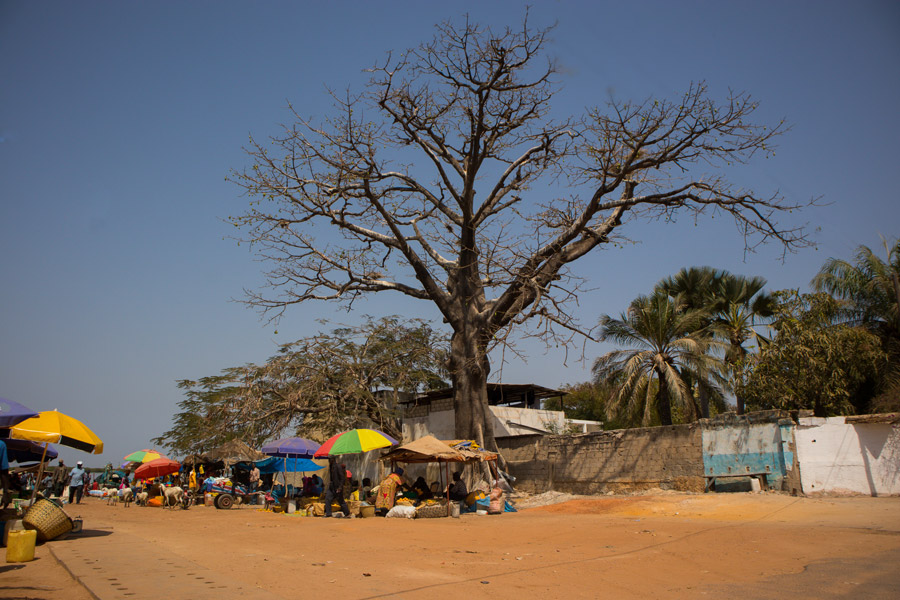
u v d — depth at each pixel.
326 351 29.98
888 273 28.34
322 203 24.08
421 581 7.36
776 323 28.42
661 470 20.28
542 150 24.64
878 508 14.52
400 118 23.47
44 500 11.51
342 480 18.81
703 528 12.56
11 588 7.01
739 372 28.81
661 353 32.91
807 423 17.61
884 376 27.22
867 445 17.30
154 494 29.23
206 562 8.80
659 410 33.41
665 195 22.28
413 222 25.80
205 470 32.22
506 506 19.86
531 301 23.95
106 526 15.49
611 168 22.03
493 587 7.03
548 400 45.50
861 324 29.27
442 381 32.66
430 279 24.73
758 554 9.39
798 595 6.56
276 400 30.09
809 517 13.92
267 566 8.45
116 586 6.68
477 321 24.70
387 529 14.01
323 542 11.47
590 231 23.72
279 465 28.14
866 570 7.87
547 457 24.22
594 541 11.19
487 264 23.19
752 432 18.38
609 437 22.02
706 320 37.81
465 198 23.91
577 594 6.74
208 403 36.66
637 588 7.08
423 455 19.41
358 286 25.80
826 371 25.88
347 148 23.17
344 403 30.22
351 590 6.77
